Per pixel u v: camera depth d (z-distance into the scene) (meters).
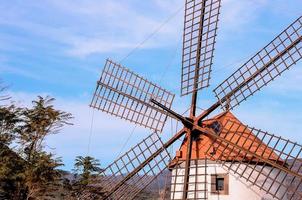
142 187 24.25
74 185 41.72
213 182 23.70
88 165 44.88
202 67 24.11
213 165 23.84
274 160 23.45
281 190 23.73
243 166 23.48
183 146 24.83
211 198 23.56
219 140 23.58
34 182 36.78
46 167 37.00
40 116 38.94
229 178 23.47
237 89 24.61
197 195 23.66
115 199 24.53
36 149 38.47
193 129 23.55
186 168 22.61
